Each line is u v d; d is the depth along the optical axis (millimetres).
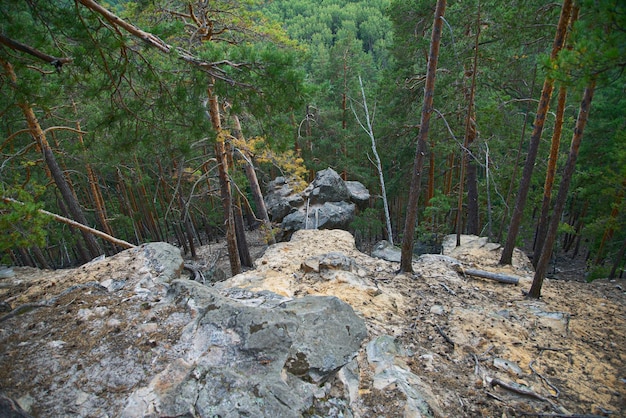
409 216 9305
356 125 22859
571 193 17141
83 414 3334
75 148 11750
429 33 15023
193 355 3973
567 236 23969
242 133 12148
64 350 4082
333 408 3871
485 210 19000
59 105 12766
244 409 3305
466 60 13305
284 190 22281
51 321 4621
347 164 22703
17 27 5086
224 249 21609
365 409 4277
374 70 33438
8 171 12609
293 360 4031
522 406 5164
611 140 16562
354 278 8445
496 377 5766
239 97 6457
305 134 25031
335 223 19297
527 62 13047
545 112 9484
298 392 3730
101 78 6230
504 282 9773
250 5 12156
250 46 6598
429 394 4895
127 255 6684
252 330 4148
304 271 8938
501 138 14812
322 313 4723
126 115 6742
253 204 26359
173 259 6543
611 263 19641
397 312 7520
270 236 15297
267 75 6215
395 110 17250
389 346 5816
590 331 7379
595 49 4191
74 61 5512
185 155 8414
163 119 7188
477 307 8109
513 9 10852
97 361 3930
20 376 3695
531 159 9984
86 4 4914
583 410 5215
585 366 6262
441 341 6648
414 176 9023
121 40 5477
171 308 4777
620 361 6430
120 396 3518
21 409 3262
